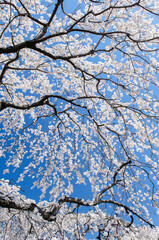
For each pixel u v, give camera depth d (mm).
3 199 2703
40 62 4363
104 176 4102
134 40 3295
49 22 3072
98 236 3848
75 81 4707
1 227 3322
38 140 4617
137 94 3959
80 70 3650
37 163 4434
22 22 3924
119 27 3676
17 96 4875
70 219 3715
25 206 2857
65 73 4191
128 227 3926
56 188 3652
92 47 3986
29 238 2850
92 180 3967
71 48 3863
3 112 5145
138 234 3602
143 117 3879
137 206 3838
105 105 4578
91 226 3812
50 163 4094
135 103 3998
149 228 3762
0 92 5074
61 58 3455
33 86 4934
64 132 4891
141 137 4109
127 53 3615
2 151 4430
